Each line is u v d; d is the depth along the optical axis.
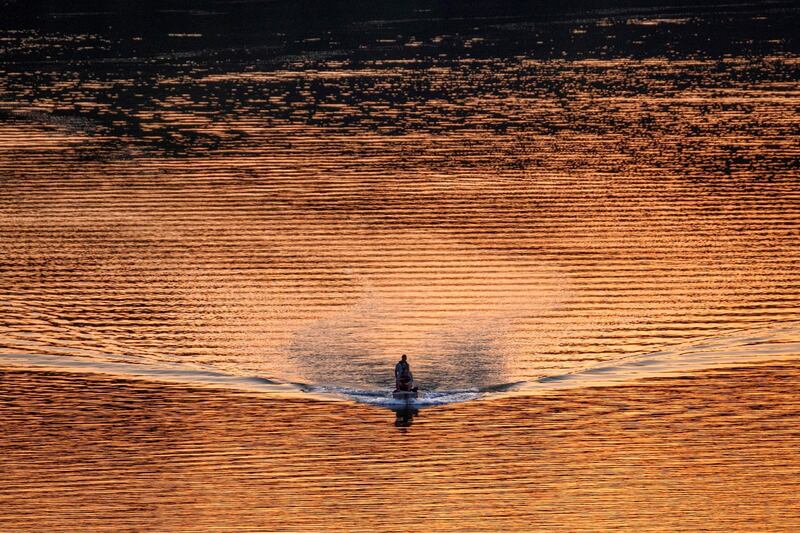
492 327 98.06
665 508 73.94
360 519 73.31
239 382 90.00
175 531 71.94
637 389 88.31
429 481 77.69
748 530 71.50
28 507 74.50
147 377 90.88
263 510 74.38
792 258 112.81
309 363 92.38
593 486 76.69
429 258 114.12
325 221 124.88
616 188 134.38
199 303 104.06
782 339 95.69
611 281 107.81
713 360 92.38
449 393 88.06
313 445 82.00
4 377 90.81
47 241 119.94
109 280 109.75
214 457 80.56
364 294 105.38
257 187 136.12
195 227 123.38
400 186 136.12
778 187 133.12
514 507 74.44
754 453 80.06
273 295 105.44
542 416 85.12
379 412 85.94
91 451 81.12
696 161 143.00
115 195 133.75
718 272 109.56
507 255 114.75
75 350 95.31
